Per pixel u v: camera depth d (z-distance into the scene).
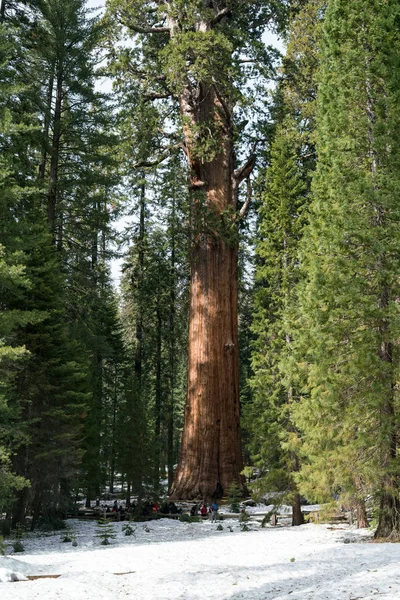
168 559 16.39
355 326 19.08
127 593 11.73
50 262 28.28
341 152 20.08
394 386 19.48
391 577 11.32
